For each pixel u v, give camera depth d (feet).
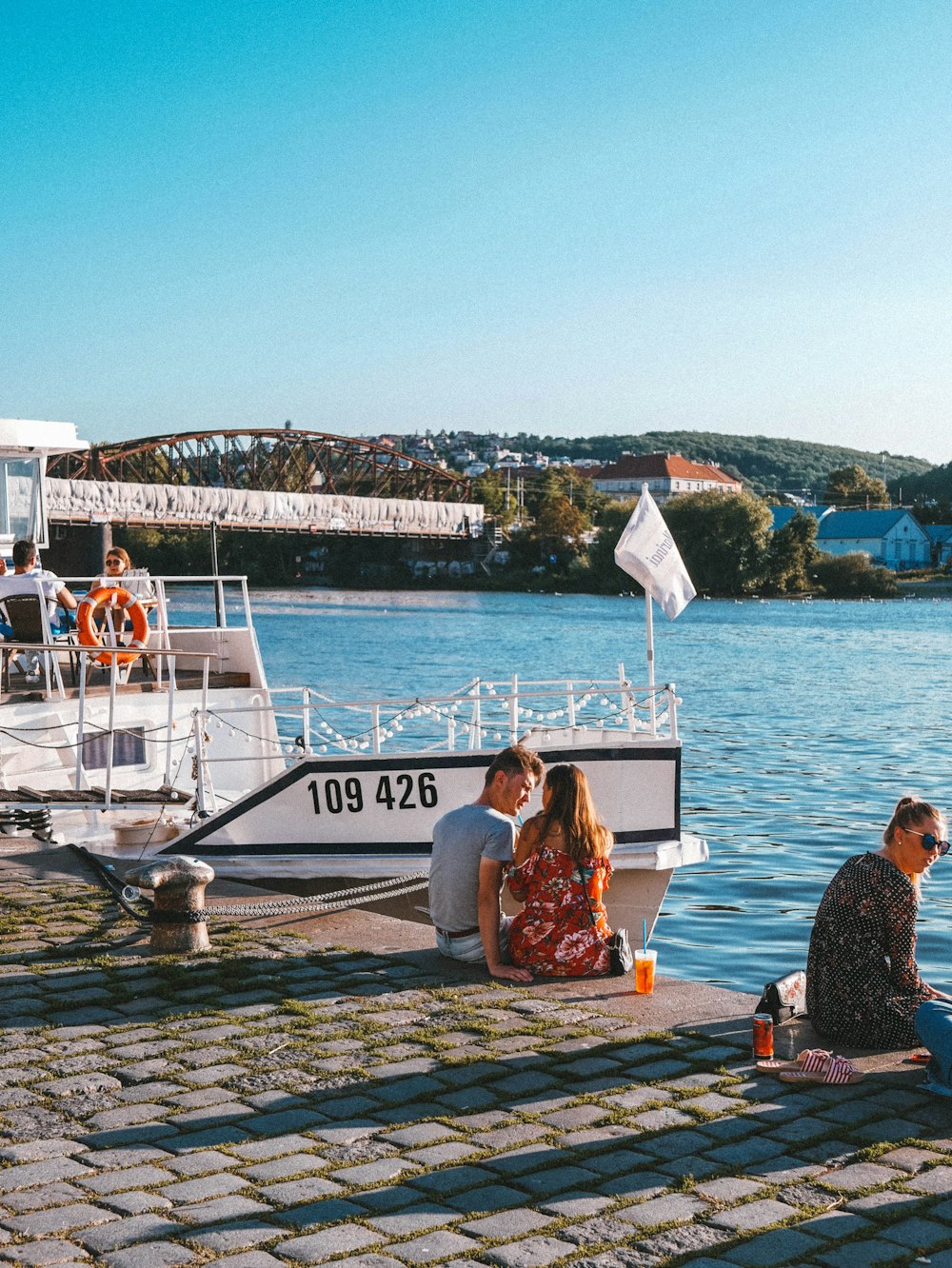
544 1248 15.58
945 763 96.48
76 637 44.65
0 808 39.01
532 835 27.04
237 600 423.23
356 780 36.65
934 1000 22.65
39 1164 17.75
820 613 380.37
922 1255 15.58
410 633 271.49
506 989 25.77
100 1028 23.40
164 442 462.60
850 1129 19.29
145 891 32.94
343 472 562.66
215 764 45.34
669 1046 22.62
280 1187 17.10
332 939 29.53
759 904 52.49
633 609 385.91
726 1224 16.24
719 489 490.49
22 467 51.70
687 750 104.37
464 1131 18.98
